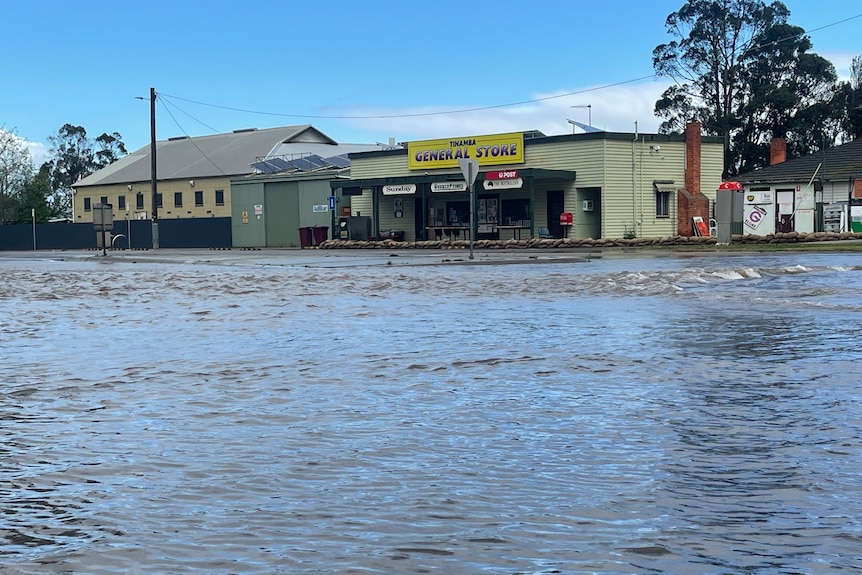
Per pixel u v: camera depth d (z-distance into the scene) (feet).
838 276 58.75
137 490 14.16
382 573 10.57
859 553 11.07
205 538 11.87
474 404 20.47
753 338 30.45
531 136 161.17
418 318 38.70
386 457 15.97
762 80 238.89
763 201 153.69
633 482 14.25
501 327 34.83
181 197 247.50
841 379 22.77
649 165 148.77
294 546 11.53
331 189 172.14
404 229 169.37
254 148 249.55
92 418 19.66
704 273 60.23
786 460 15.38
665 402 20.34
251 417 19.52
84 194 276.00
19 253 195.00
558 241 131.34
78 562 11.05
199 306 47.26
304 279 67.10
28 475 15.10
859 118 223.71
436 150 161.89
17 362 28.19
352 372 25.13
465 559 10.99
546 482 14.30
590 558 10.98
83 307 48.55
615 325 34.73
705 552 11.15
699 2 239.50
